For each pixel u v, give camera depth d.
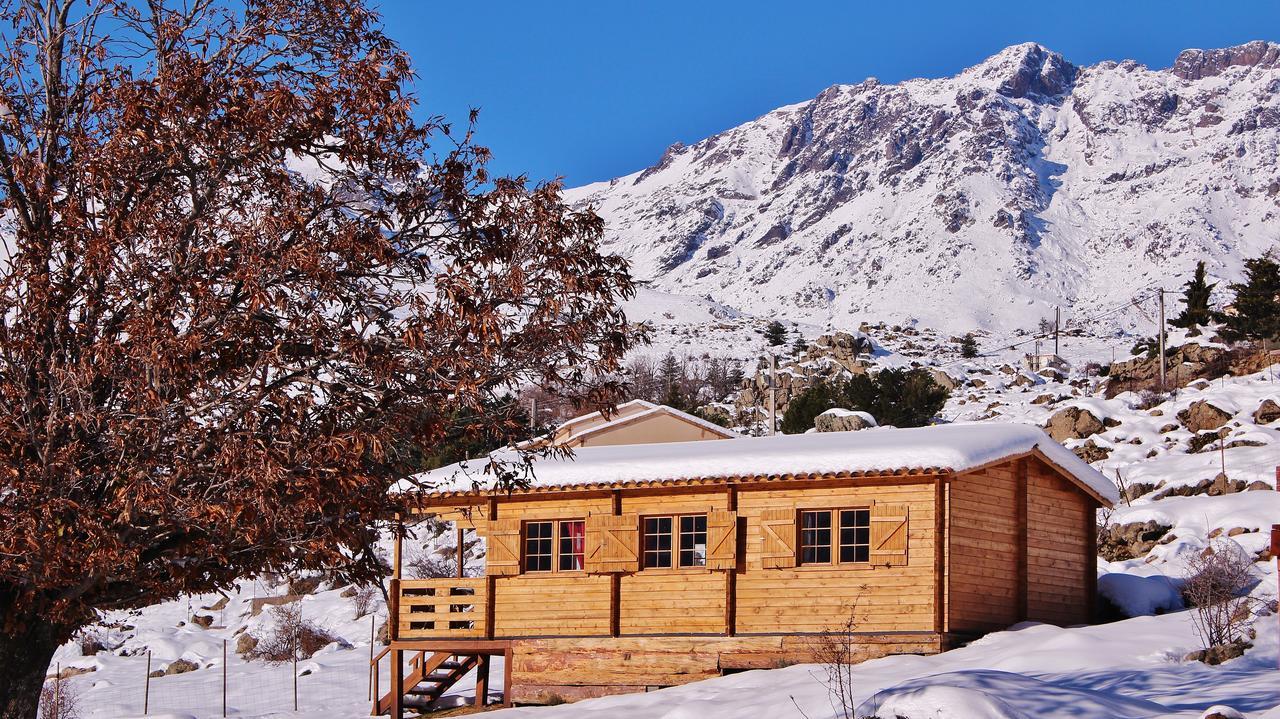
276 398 13.73
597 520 26.50
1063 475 26.58
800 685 20.70
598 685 26.06
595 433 43.72
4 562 13.59
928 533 24.17
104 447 13.80
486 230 15.03
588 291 14.71
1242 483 36.47
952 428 27.20
